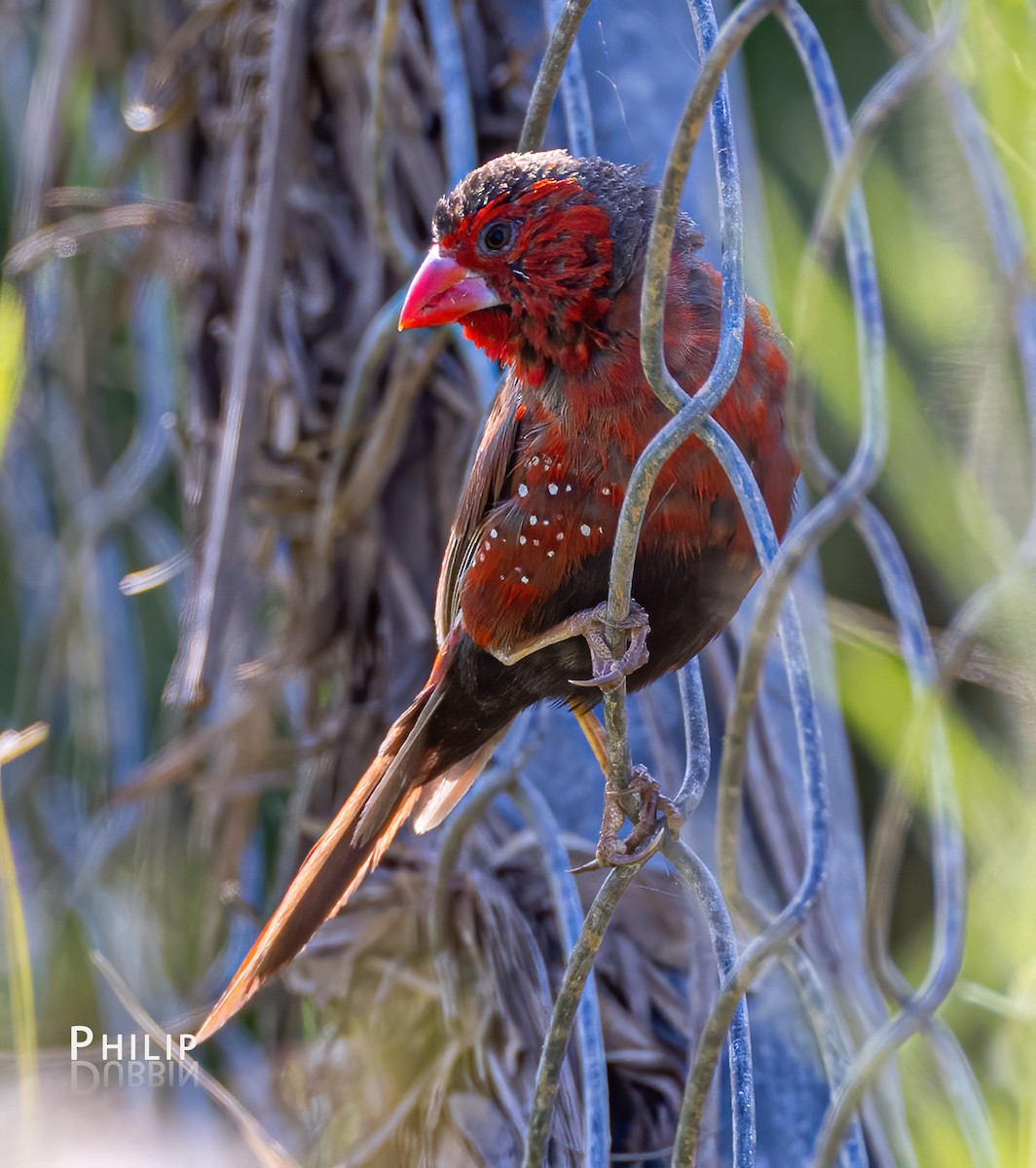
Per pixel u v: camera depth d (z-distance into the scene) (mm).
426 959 2785
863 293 2740
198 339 2822
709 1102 2768
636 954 2779
